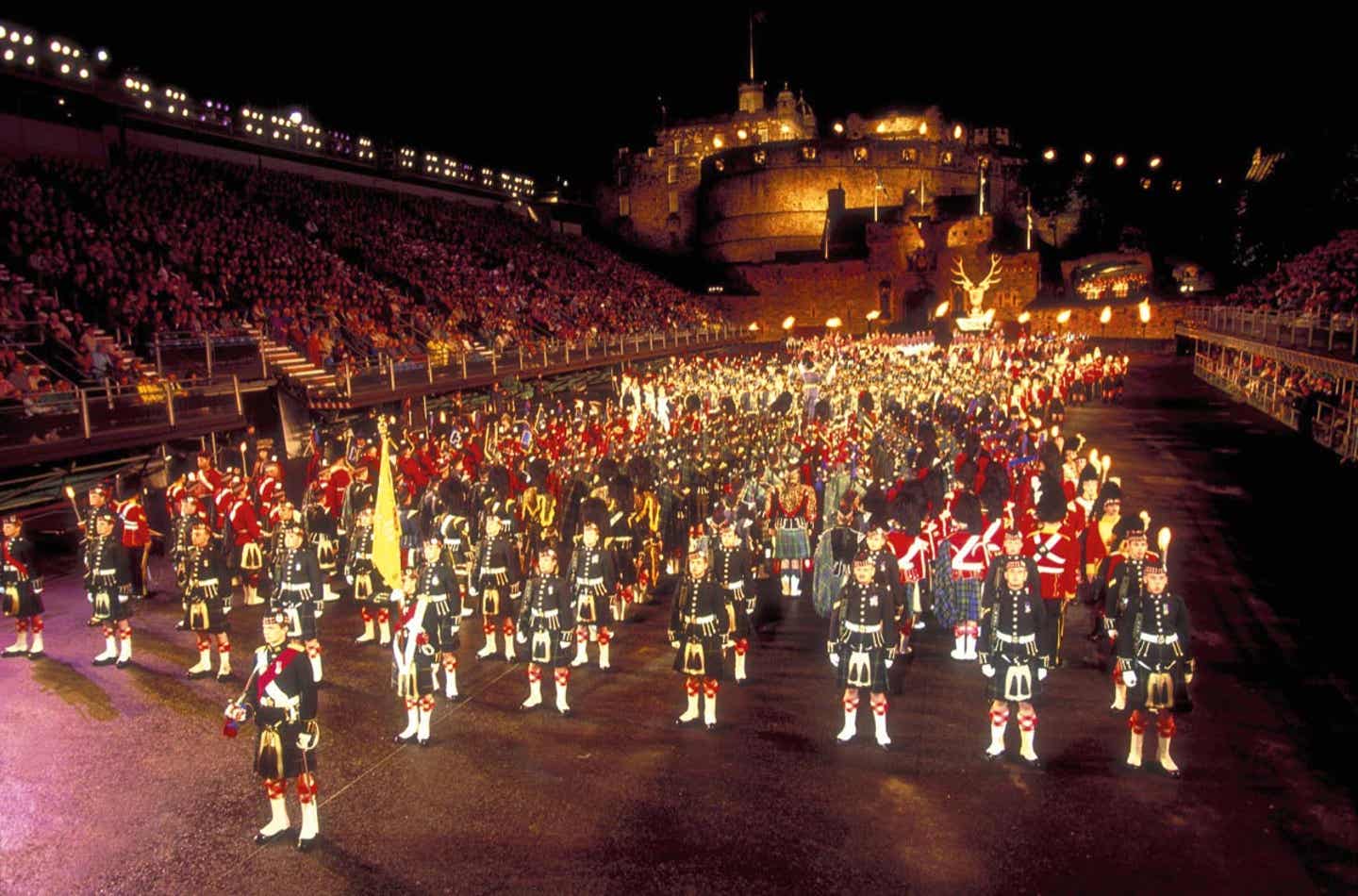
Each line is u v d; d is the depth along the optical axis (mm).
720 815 8844
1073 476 16953
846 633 10227
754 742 10453
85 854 8438
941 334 71625
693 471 18297
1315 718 10719
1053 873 7758
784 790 9297
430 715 11352
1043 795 9086
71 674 12977
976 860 7980
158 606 16422
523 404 36969
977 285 73750
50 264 26984
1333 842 8156
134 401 21781
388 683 12586
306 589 12711
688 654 10789
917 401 30422
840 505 15609
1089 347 64500
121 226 31469
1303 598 15047
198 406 24078
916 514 14062
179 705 11914
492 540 13422
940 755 10023
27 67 35062
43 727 11219
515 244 63188
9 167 31281
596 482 17312
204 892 7793
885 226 76625
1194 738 10273
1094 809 8789
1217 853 8023
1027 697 9578
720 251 90000
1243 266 65750
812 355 51531
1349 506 21453
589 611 12680
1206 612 14430
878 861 8008
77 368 24000
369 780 9734
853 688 10281
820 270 78562
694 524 17672
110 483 21516
